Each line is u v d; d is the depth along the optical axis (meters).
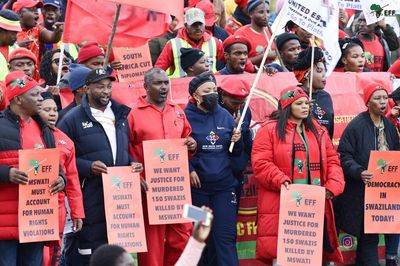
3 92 18.64
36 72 22.11
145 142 18.86
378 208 20.27
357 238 20.91
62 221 17.73
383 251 21.98
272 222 19.47
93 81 18.41
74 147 18.20
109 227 18.31
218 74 21.66
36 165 17.14
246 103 19.61
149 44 24.08
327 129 20.89
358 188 20.53
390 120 21.06
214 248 19.83
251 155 19.67
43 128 17.58
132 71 22.31
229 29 26.44
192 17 22.91
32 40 23.39
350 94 21.94
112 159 18.55
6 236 17.17
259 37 24.31
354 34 27.86
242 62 21.50
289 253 19.20
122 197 18.42
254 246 20.72
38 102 17.31
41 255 17.67
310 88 20.25
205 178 19.45
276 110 20.20
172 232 19.31
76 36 20.66
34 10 24.48
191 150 19.19
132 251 18.36
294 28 24.53
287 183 19.22
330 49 21.66
